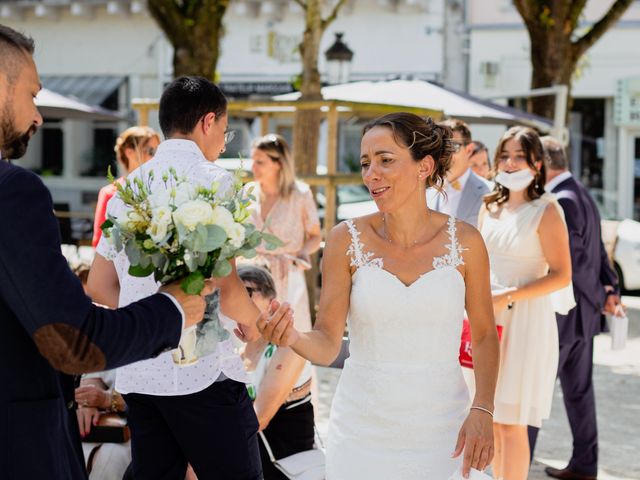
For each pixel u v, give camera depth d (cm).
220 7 1005
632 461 532
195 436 300
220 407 300
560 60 1091
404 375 281
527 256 412
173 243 234
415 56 1834
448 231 292
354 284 289
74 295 199
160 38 2019
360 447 284
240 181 264
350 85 991
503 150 419
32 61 215
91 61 2062
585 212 480
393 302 280
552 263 409
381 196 284
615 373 759
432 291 281
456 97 932
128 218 239
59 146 2108
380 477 280
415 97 914
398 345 282
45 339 195
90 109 1077
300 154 845
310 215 635
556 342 421
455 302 284
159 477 311
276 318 264
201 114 319
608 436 582
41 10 2033
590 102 1767
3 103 208
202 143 323
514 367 410
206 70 1000
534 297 407
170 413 299
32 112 215
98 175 2077
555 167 491
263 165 621
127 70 2044
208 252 236
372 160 284
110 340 202
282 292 612
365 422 284
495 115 911
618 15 1091
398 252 289
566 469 507
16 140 214
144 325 211
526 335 411
